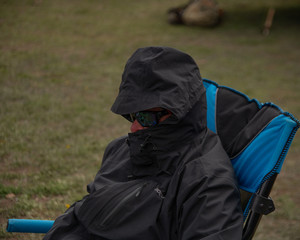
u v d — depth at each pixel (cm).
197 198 215
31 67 1139
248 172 262
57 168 562
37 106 820
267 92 1078
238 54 1481
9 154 592
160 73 224
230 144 279
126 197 234
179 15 1873
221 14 1948
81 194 496
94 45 1473
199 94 236
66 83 1021
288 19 2048
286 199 555
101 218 235
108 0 2272
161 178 240
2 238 396
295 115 912
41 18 1783
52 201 470
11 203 463
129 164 267
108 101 910
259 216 248
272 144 256
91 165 584
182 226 215
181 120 237
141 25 1828
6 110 779
